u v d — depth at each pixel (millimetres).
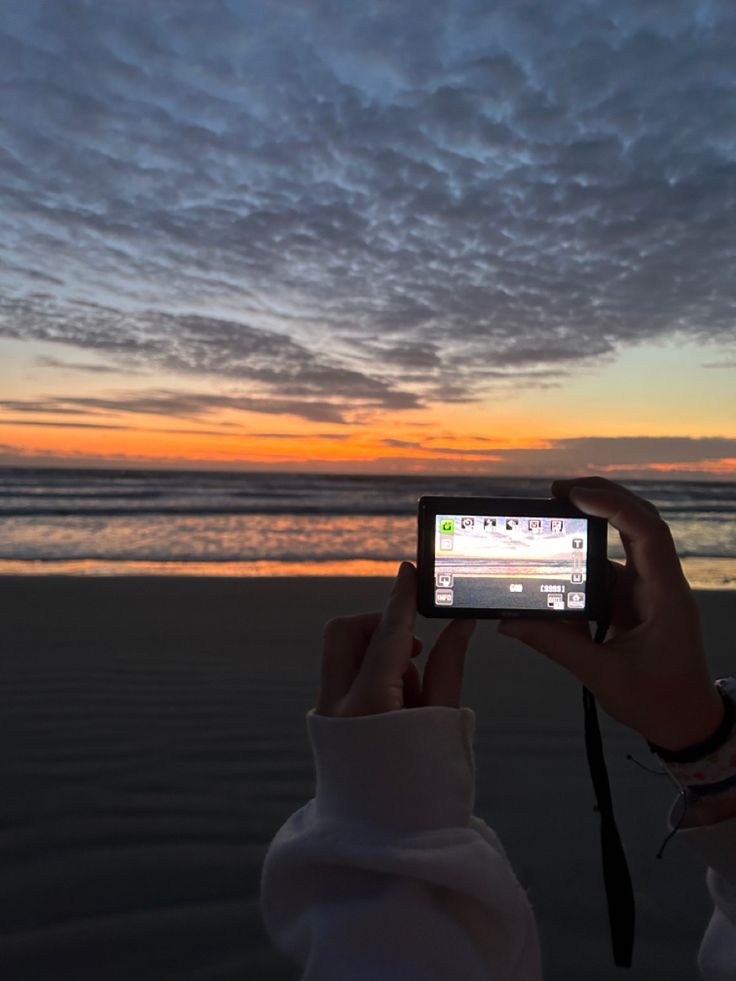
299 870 714
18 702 3814
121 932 1991
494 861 704
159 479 42500
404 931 638
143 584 7984
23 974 1827
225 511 22906
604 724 3684
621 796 2898
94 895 2154
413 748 711
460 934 651
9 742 3271
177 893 2170
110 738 3354
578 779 3051
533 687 4262
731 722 801
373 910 652
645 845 2525
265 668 4562
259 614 6426
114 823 2578
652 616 848
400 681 785
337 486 41781
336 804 725
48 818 2602
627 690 836
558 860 2430
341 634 870
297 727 3543
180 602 6945
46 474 44250
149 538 15820
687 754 812
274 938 730
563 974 1864
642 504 897
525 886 2270
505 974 686
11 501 24797
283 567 12141
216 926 2021
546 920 2100
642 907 2160
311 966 639
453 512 1104
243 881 2236
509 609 1049
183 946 1942
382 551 14766
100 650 4965
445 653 881
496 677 4457
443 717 744
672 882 2291
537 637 905
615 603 1079
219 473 52344
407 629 804
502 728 3596
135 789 2848
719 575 11320
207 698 3949
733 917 818
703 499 36125
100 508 22609
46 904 2105
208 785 2898
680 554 14070
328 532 18219
